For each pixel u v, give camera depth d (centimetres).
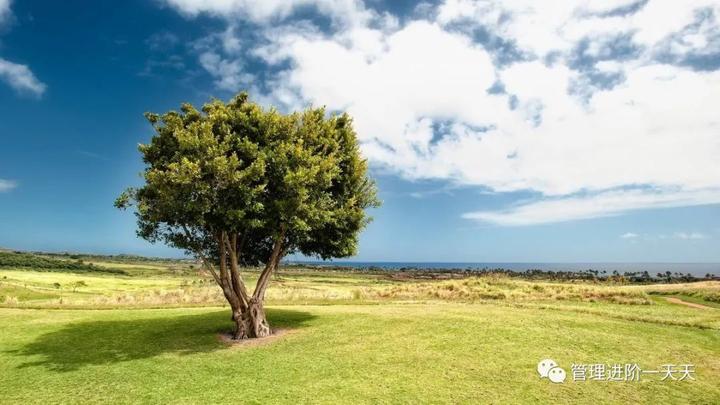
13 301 3130
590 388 1266
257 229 2133
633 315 2342
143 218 1920
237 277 1994
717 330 1992
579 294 3173
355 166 2264
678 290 3538
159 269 18562
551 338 1783
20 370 1511
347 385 1293
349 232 2348
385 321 2145
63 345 1847
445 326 2002
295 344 1795
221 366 1523
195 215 1783
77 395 1270
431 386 1275
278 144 1973
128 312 2669
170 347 1803
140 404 1191
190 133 1803
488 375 1365
